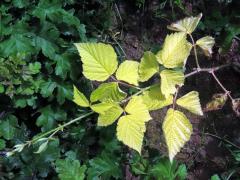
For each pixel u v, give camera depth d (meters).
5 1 0.64
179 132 0.35
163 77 0.36
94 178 0.60
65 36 0.71
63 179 0.51
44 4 0.65
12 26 0.63
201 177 0.80
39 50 0.64
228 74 0.83
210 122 0.83
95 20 0.85
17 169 0.65
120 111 0.36
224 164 0.79
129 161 0.71
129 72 0.36
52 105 0.69
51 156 0.64
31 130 0.71
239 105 0.45
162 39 0.90
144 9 0.91
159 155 0.66
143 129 0.35
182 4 0.88
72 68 0.66
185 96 0.37
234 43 0.81
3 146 0.62
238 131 0.82
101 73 0.36
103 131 0.69
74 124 0.72
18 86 0.62
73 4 0.79
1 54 0.61
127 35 0.90
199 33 0.83
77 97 0.38
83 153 0.70
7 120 0.66
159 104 0.37
